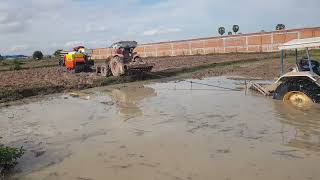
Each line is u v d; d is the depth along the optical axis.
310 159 6.67
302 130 8.47
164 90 16.12
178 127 9.34
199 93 14.69
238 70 22.73
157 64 30.42
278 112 10.26
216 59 33.12
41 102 14.40
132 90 16.64
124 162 7.02
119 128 9.59
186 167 6.57
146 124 9.85
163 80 20.17
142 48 56.81
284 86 11.33
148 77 21.27
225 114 10.51
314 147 7.31
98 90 17.17
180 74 22.80
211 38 46.19
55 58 64.44
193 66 26.05
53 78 21.70
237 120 9.72
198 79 19.69
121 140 8.47
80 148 8.06
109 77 20.25
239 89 15.07
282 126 8.88
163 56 50.62
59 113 11.98
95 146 8.13
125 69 19.92
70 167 6.94
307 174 6.01
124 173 6.48
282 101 11.52
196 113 10.85
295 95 11.16
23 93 16.09
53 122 10.70
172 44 51.34
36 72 27.53
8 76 24.33
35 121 10.96
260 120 9.56
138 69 19.97
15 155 7.14
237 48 43.41
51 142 8.65
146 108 12.07
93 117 11.12
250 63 27.08
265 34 40.28
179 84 17.95
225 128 9.00
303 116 9.67
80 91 17.11
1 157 6.79
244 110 10.86
